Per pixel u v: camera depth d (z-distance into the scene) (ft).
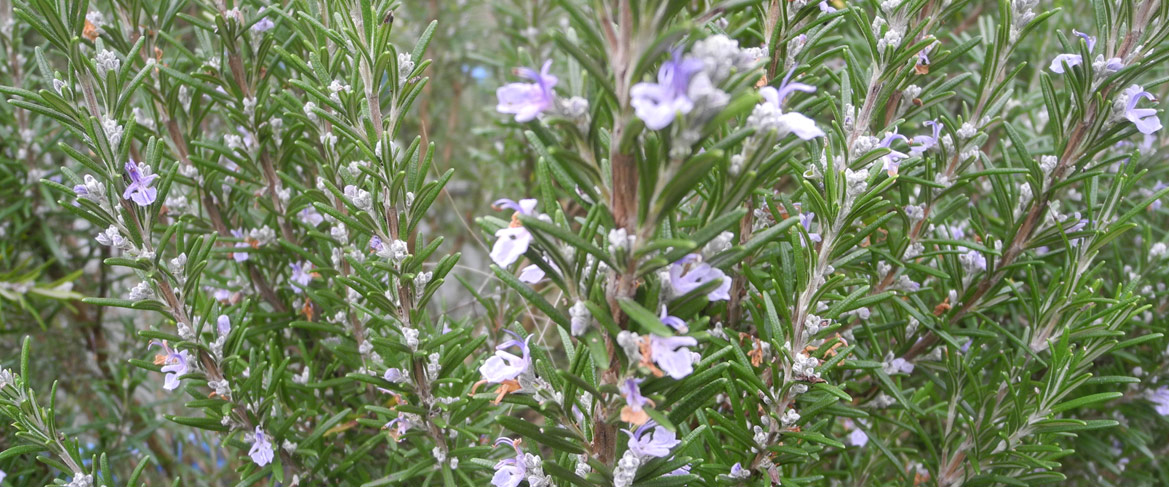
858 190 0.81
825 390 0.81
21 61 1.32
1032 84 1.42
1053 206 0.99
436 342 0.92
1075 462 1.31
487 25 2.06
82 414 1.66
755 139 0.60
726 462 0.90
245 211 1.21
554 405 0.70
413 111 2.10
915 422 1.03
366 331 1.12
